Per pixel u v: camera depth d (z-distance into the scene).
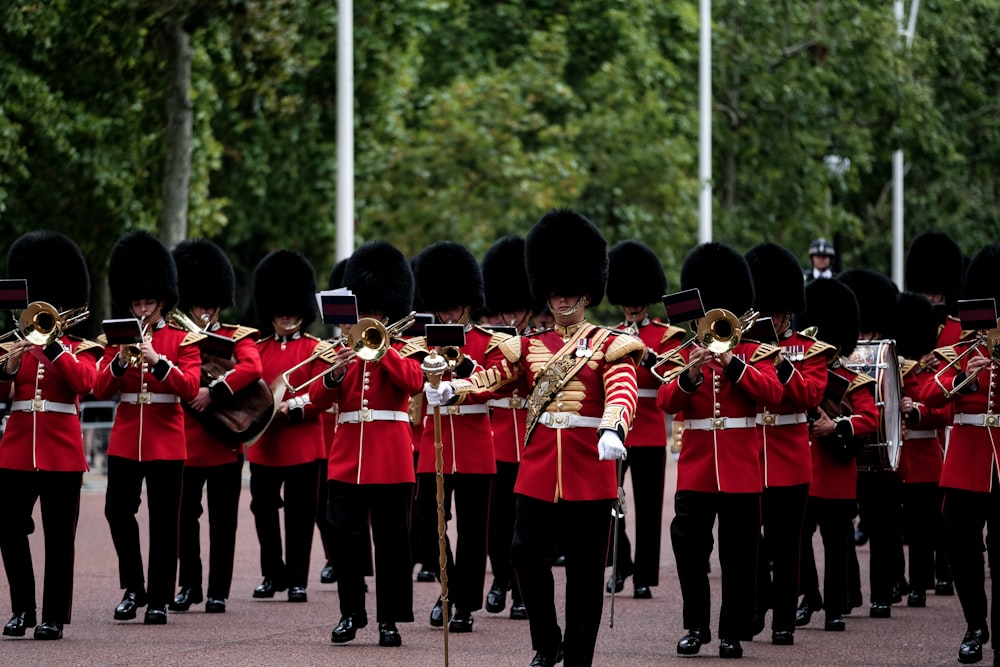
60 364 25.28
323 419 32.28
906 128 82.81
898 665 23.86
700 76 69.44
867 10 79.38
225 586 28.89
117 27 52.19
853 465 27.72
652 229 73.69
